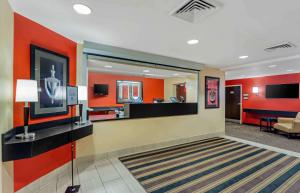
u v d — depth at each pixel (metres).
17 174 1.87
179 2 1.60
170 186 2.23
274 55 3.54
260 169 2.73
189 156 3.35
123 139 3.40
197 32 2.33
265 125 6.64
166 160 3.13
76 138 2.22
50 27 2.21
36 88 1.72
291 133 4.93
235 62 4.28
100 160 3.08
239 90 7.78
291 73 5.89
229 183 2.30
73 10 1.77
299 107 5.71
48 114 2.24
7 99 1.64
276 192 2.08
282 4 1.61
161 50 3.21
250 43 2.77
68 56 2.61
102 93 5.42
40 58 2.12
